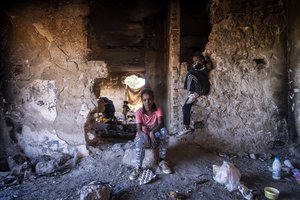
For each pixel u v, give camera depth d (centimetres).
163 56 817
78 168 382
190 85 457
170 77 563
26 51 405
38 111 411
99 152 418
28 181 351
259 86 462
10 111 410
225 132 466
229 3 459
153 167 370
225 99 464
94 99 420
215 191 321
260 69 462
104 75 421
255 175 374
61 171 376
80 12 407
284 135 462
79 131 412
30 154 415
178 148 443
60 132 411
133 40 1001
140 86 1515
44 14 401
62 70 409
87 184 336
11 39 404
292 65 441
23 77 407
